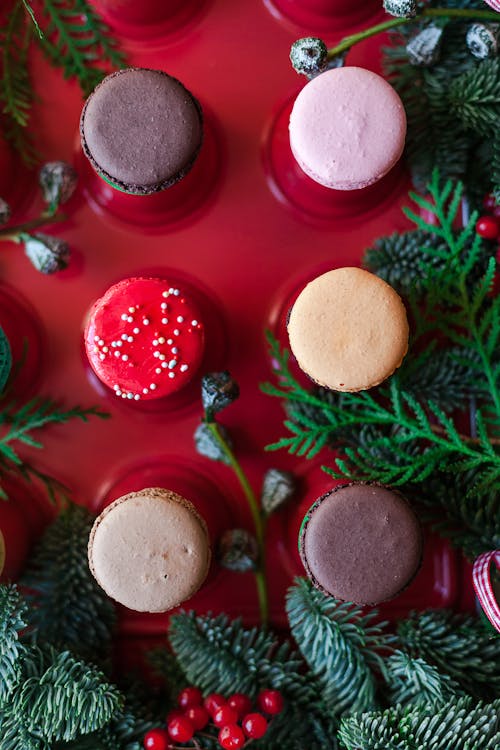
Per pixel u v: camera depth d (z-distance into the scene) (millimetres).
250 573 470
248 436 472
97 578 417
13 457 444
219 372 442
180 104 421
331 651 428
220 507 469
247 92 471
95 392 471
